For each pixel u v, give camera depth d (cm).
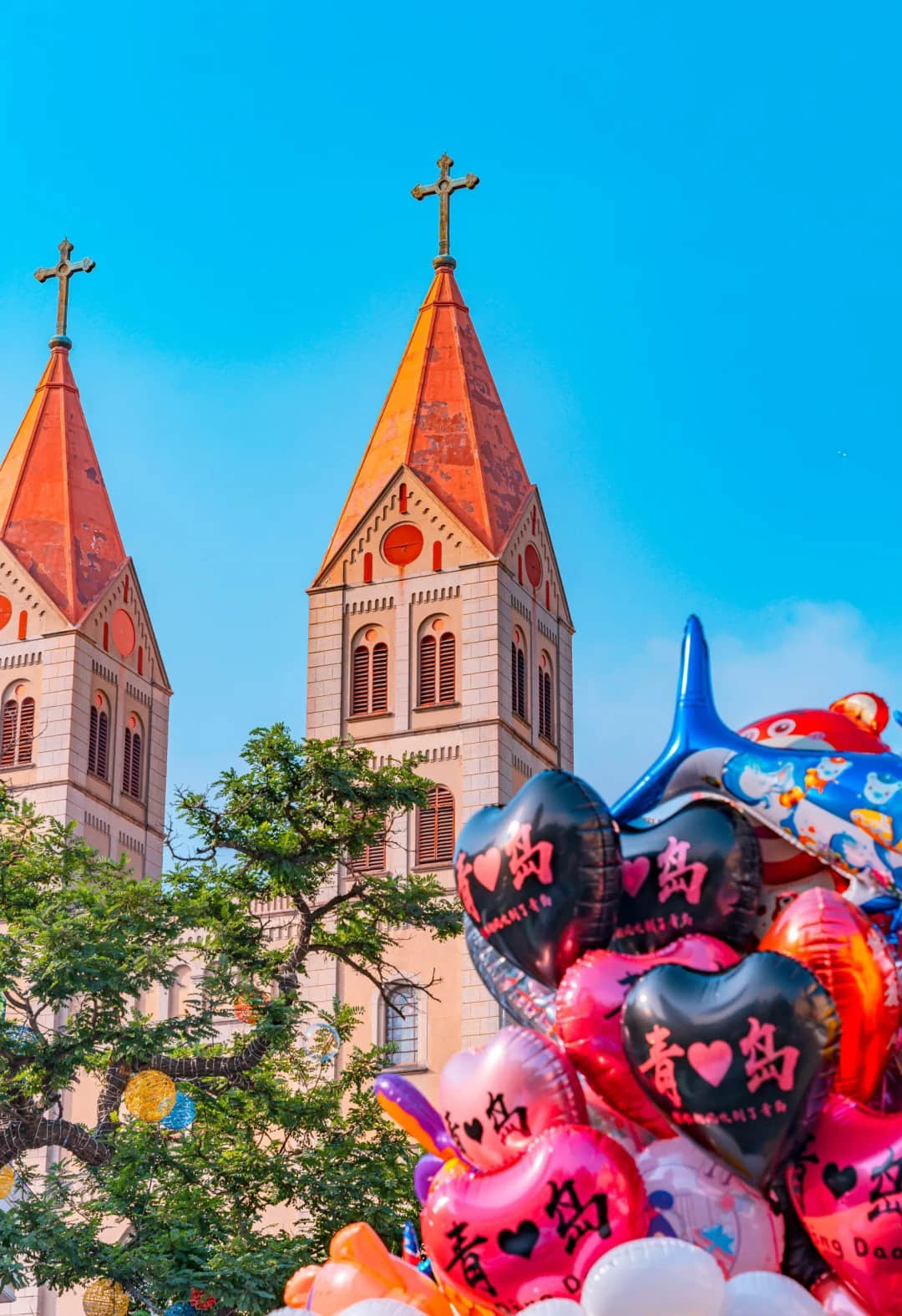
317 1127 3030
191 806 3250
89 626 6919
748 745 650
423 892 3447
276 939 5878
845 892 632
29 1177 2830
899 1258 559
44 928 2823
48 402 7369
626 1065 596
